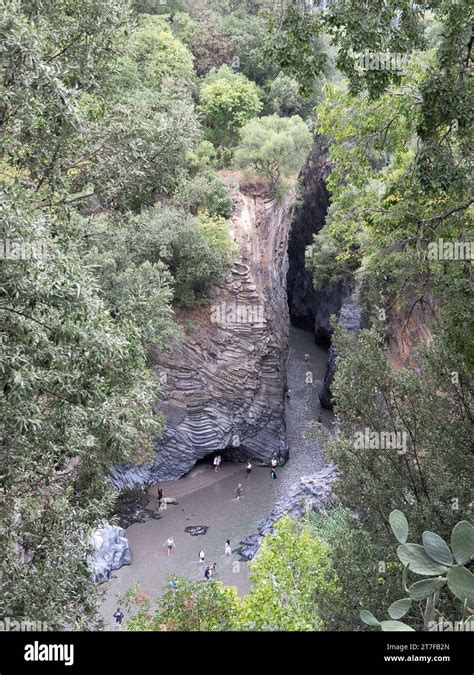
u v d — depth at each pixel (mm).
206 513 35312
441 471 13305
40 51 8406
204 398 38969
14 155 10703
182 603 13914
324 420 47062
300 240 64562
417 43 11031
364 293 30516
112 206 13000
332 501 30156
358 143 16547
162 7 52406
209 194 40438
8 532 10367
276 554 17453
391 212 13922
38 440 10719
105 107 12180
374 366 13961
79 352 9609
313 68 10836
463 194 12062
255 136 43031
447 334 12703
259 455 41219
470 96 10586
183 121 12344
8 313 8953
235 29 52969
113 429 11062
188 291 38719
